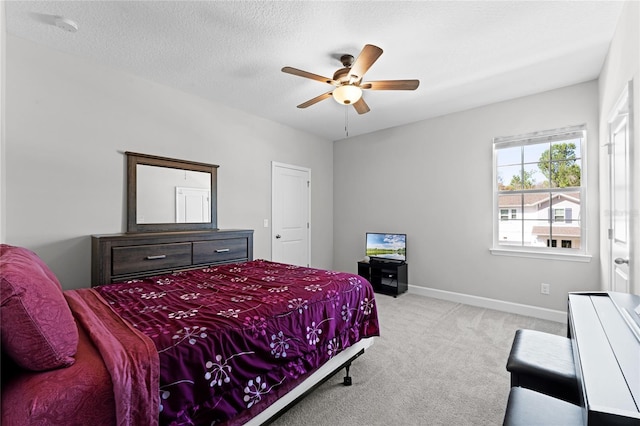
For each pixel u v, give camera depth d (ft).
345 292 6.84
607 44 7.84
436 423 5.48
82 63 8.75
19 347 2.88
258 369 4.61
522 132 11.29
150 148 10.22
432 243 13.83
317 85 10.55
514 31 7.32
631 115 6.06
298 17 6.87
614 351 3.32
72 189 8.60
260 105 12.46
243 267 8.95
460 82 10.09
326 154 17.62
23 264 3.43
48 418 2.68
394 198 15.24
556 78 9.78
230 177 12.71
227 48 8.18
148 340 3.71
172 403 3.57
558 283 10.59
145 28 7.32
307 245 16.42
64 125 8.45
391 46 7.97
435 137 13.71
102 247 7.97
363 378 6.99
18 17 6.89
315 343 5.72
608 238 8.29
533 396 3.63
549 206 10.91
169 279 7.32
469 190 12.69
